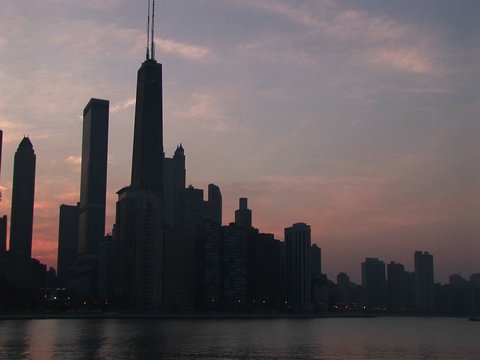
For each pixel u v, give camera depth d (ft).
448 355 636.07
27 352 577.84
